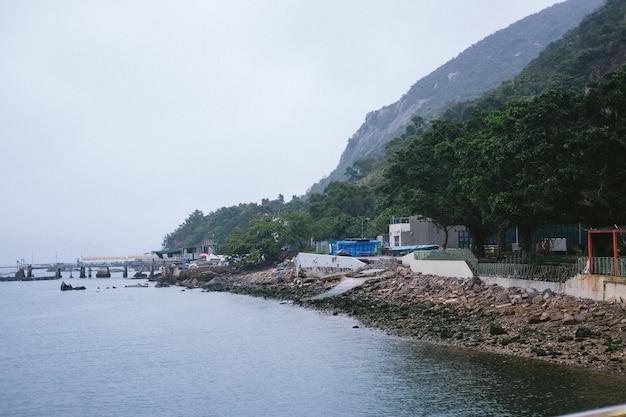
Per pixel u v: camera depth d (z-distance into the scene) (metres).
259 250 137.00
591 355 29.77
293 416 25.45
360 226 136.38
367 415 24.81
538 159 40.94
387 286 65.19
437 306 49.44
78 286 143.25
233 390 30.48
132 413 27.28
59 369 37.88
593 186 39.81
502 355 32.69
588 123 40.03
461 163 54.44
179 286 132.88
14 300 104.75
